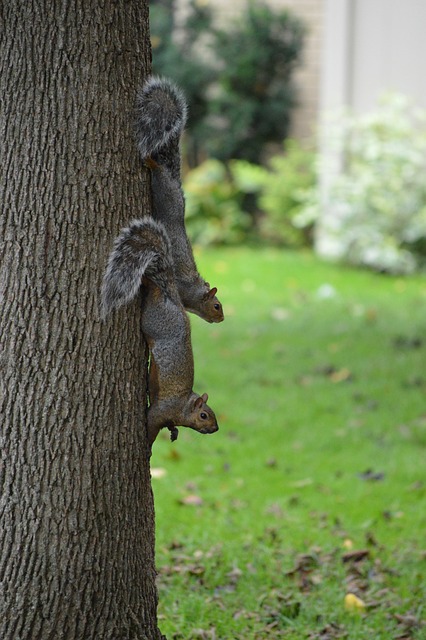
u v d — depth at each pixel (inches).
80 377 211.0
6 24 208.7
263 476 382.3
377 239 769.6
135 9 216.4
